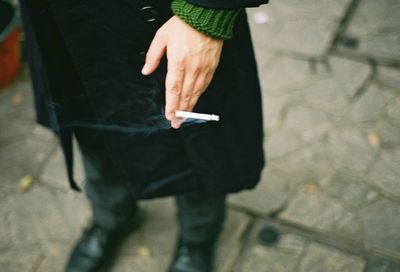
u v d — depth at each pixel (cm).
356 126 201
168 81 96
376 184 183
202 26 92
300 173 189
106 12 103
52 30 112
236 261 169
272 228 175
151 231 180
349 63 223
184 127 117
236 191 137
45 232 182
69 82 122
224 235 176
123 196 160
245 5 92
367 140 196
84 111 129
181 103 101
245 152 127
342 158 192
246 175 133
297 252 169
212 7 90
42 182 196
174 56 95
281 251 170
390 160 189
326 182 185
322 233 173
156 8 101
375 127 200
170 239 178
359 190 182
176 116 102
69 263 170
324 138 198
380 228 171
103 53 110
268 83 220
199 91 101
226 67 110
